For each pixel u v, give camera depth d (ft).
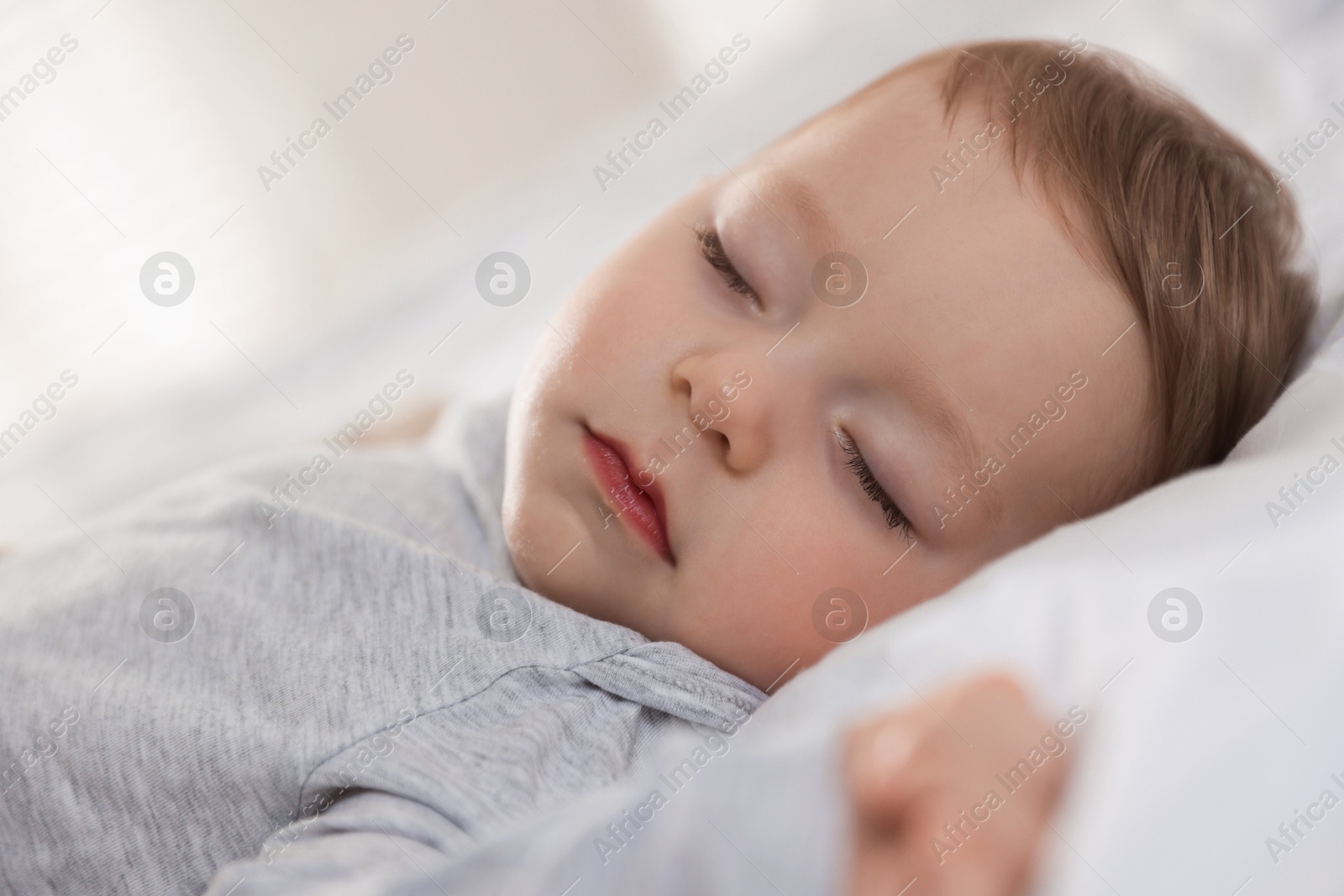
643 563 2.54
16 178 5.51
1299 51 4.41
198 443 4.42
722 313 2.63
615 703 2.38
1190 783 1.45
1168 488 2.18
